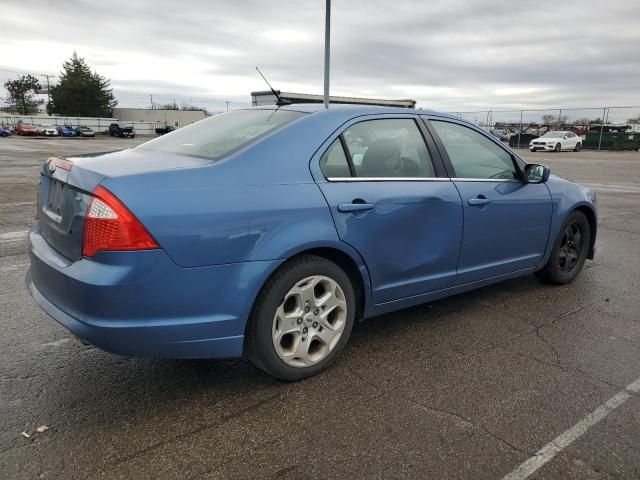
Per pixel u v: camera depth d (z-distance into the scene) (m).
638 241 7.12
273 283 2.91
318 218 3.01
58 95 81.56
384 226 3.33
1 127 58.12
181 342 2.68
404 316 4.23
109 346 2.55
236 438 2.59
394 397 2.98
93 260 2.52
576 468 2.38
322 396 2.99
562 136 34.47
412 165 3.62
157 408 2.84
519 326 4.04
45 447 2.48
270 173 2.93
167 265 2.56
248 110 3.78
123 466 2.36
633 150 35.72
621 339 3.82
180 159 2.99
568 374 3.28
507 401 2.95
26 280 3.24
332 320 3.28
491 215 4.02
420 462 2.42
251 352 2.98
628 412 2.85
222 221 2.68
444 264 3.77
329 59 12.01
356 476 2.32
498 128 40.62
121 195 2.49
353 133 3.37
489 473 2.35
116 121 73.62
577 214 4.97
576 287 5.03
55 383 3.08
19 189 11.09
